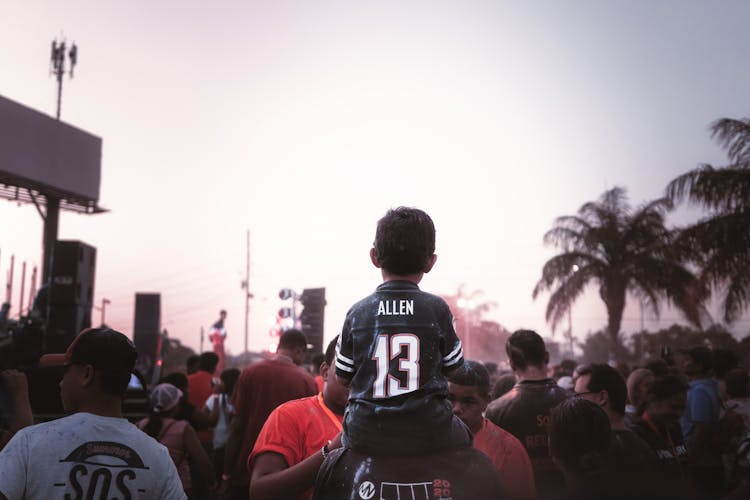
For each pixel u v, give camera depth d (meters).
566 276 30.75
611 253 29.94
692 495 3.30
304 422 3.38
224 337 24.03
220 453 9.66
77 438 2.78
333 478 2.36
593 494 3.02
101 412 2.91
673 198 22.20
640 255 29.08
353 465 2.32
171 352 46.38
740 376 6.21
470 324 75.25
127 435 2.88
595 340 77.75
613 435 3.31
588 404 3.12
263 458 3.31
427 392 2.32
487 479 2.37
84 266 15.83
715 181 21.28
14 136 30.86
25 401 3.63
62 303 15.24
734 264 20.92
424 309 2.45
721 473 6.03
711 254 21.41
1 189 32.59
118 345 2.96
